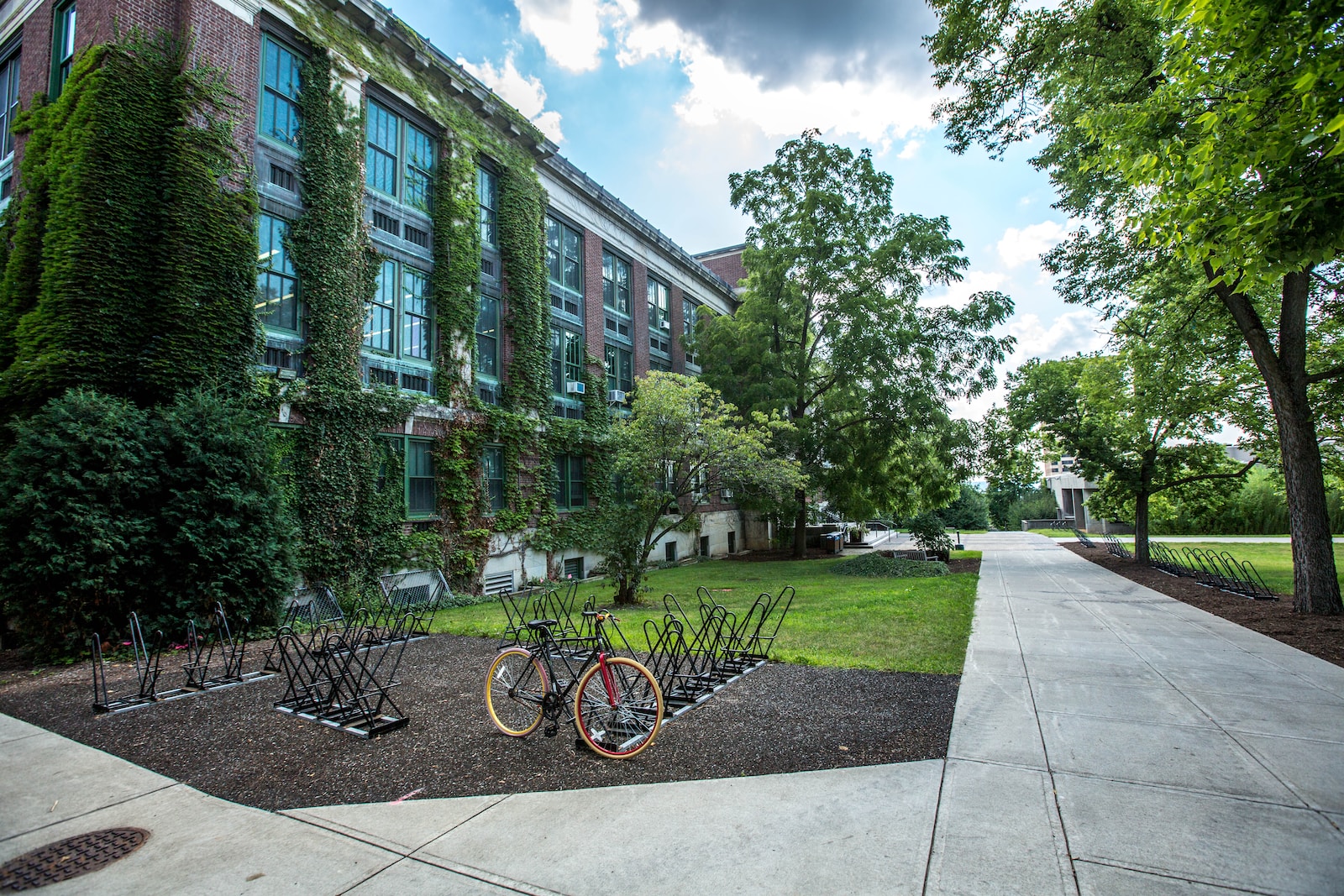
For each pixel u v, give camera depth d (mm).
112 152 10570
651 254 27172
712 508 30062
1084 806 4027
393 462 14734
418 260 16047
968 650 8430
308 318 13305
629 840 3818
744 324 24641
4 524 8562
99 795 4625
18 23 13883
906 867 3410
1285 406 11422
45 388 9836
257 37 12820
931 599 13211
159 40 11328
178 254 11008
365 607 12492
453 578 15828
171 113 11305
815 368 26203
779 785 4500
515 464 18016
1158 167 5777
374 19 14805
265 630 10461
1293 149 4676
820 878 3336
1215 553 23422
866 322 22703
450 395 16234
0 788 4781
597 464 21719
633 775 4777
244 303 11836
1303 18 4473
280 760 5270
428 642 10180
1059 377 20359
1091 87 12000
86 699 7109
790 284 25172
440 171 16734
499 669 6168
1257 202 4852
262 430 11375
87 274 10141
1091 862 3398
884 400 22375
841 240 23656
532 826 4027
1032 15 12289
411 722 6176
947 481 24188
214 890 3383
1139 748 4938
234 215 11836
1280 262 4816
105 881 3488
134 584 9258
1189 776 4422
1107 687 6598
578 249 22625
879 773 4633
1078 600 12898
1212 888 3146
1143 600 12773
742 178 24875
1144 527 19891
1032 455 22125
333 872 3553
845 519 28672
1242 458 40281
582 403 21844
